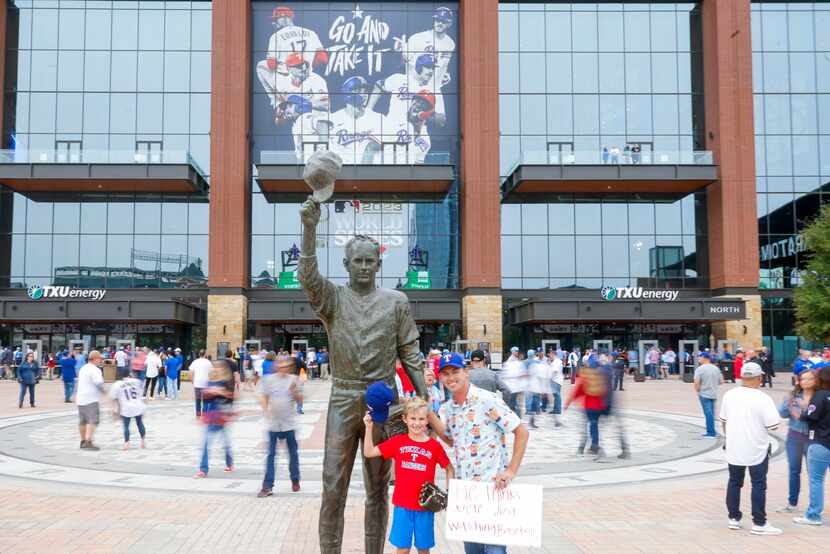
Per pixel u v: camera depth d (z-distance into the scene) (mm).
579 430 18203
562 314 41688
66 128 44750
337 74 45781
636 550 7078
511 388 18344
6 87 44781
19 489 10211
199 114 45281
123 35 45531
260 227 45000
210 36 45719
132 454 13852
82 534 7609
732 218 43812
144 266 44406
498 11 46562
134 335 43656
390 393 5156
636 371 40375
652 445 15250
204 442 11438
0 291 43656
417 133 45594
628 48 46625
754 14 47281
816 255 36656
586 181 43281
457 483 4934
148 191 44875
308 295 5348
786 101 46844
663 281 45531
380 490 5484
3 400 26641
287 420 10055
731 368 36406
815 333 35438
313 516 8562
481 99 43594
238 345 41531
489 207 42969
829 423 8023
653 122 46281
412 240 45312
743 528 7977
